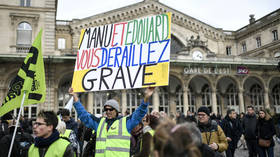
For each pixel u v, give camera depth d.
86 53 7.05
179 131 2.03
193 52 38.69
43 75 6.18
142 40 6.39
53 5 33.53
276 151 15.00
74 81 6.91
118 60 6.53
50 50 32.62
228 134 10.95
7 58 30.58
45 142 4.22
